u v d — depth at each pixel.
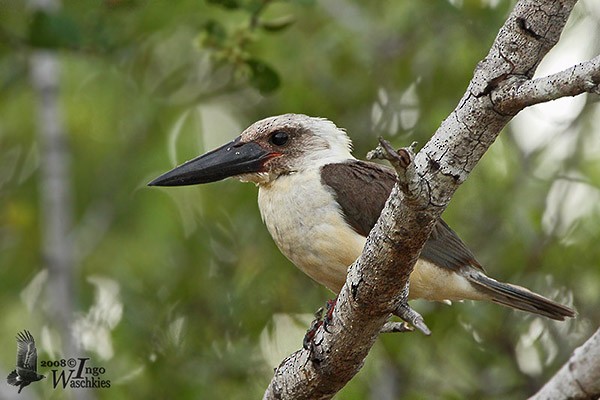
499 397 11.88
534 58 6.31
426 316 11.90
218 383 11.66
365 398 11.65
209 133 13.42
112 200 13.14
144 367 11.70
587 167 11.99
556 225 11.98
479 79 6.38
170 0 12.28
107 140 13.46
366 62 12.52
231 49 10.34
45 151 12.20
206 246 12.40
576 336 11.93
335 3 12.55
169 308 11.95
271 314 11.98
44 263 13.42
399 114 12.56
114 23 11.46
